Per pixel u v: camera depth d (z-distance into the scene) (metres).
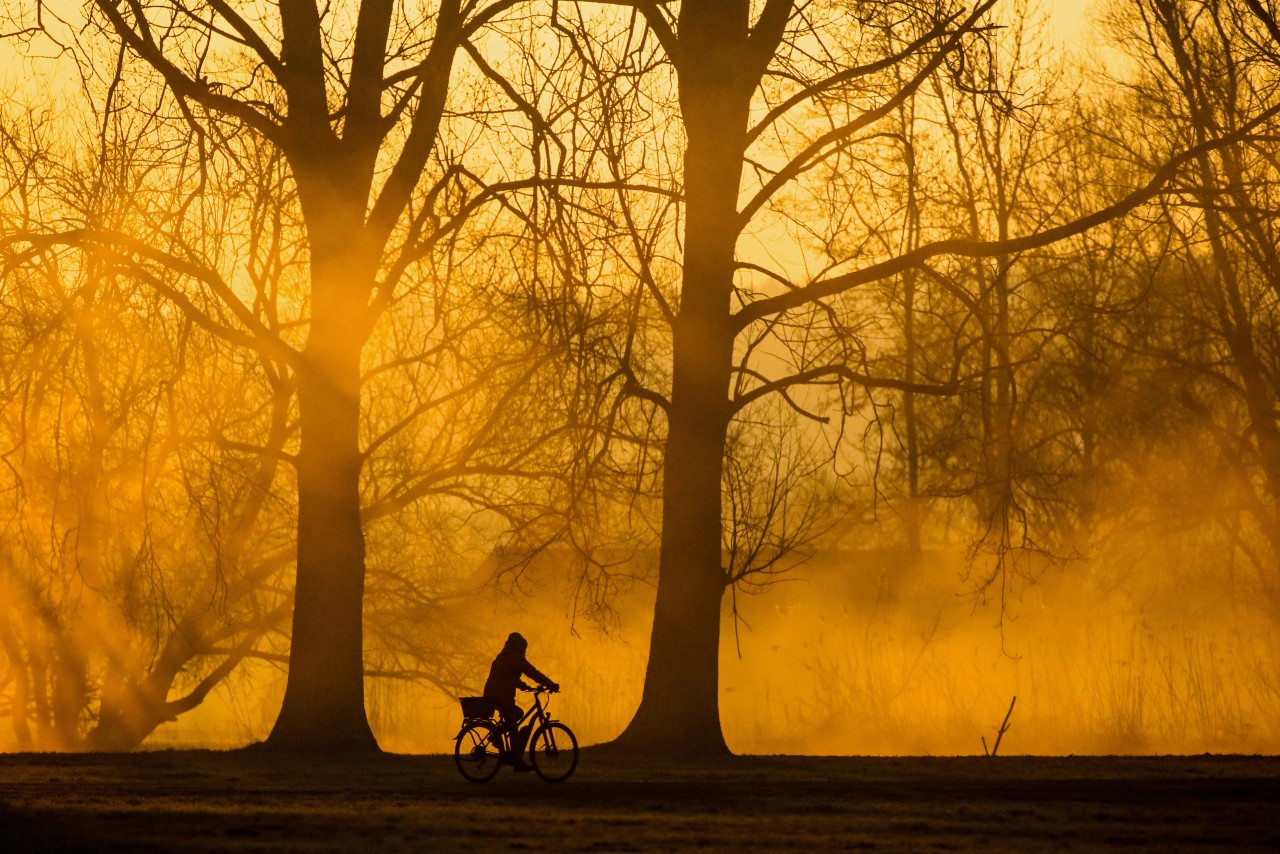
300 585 47.59
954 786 36.47
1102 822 28.48
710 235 49.22
